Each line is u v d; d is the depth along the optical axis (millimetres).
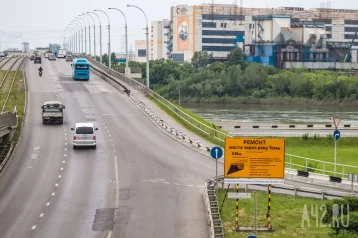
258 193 59156
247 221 50219
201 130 93000
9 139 83000
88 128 80812
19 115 103062
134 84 149500
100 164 71812
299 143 112812
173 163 72875
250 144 48406
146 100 127062
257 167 48531
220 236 45219
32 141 85312
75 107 117188
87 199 56969
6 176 66250
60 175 66438
